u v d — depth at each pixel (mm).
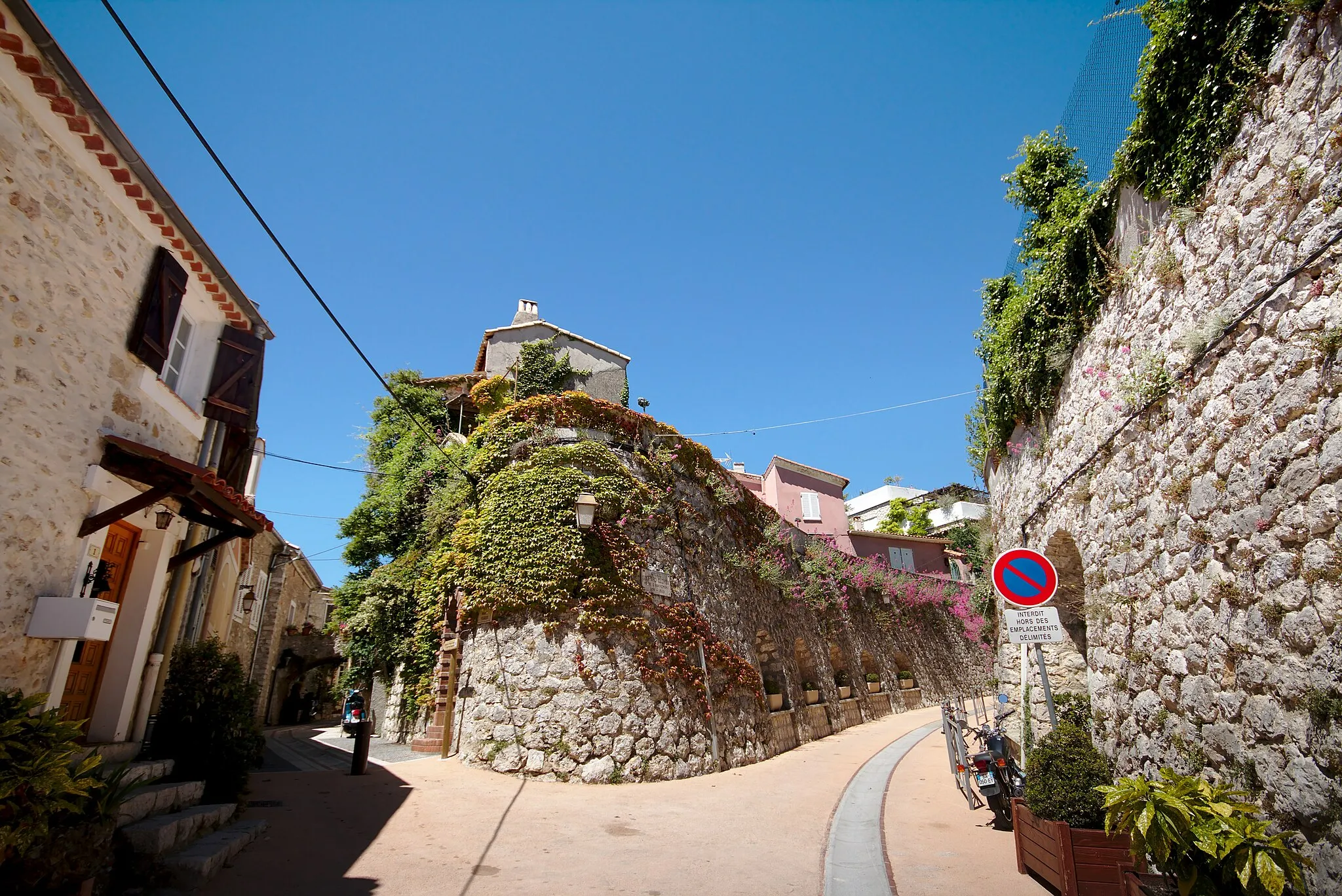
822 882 5828
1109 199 6691
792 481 28391
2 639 5422
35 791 4086
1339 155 3746
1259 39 4473
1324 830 3648
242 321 9297
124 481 6930
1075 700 7945
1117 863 4922
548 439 13281
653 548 13055
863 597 23516
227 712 7453
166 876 5191
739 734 12984
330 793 9039
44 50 5504
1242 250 4562
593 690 11031
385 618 15320
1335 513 3639
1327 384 3742
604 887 5695
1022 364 8781
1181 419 5262
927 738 15414
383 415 18703
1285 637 4008
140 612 7465
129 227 6930
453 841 7008
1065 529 7840
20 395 5609
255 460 17297
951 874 5824
